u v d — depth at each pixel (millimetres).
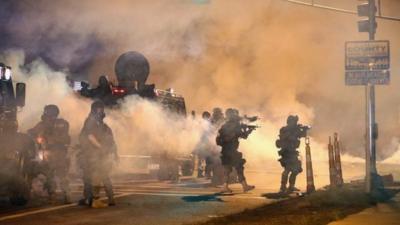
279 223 18719
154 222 19656
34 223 19203
